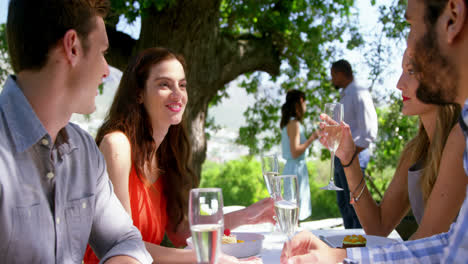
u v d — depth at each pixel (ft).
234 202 27.17
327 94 21.35
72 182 3.88
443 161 4.66
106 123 5.99
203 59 16.15
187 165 6.81
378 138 17.11
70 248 3.85
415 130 17.35
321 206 24.20
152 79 6.01
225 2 20.68
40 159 3.51
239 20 20.24
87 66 3.44
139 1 14.74
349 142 6.42
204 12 15.24
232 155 29.14
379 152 17.19
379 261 4.07
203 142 16.47
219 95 23.32
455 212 4.55
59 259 3.67
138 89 6.06
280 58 20.65
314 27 20.34
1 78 15.96
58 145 3.77
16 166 3.34
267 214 6.07
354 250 4.16
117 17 15.84
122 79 6.14
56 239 3.62
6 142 3.33
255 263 4.39
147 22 15.72
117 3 14.83
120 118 5.89
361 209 6.45
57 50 3.28
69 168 3.87
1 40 16.02
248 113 23.56
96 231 4.30
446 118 5.26
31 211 3.42
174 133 6.68
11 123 3.36
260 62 19.51
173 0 14.24
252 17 19.35
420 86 3.06
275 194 4.22
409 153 6.45
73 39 3.31
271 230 6.31
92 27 3.43
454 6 2.71
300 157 15.60
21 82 3.39
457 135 4.53
